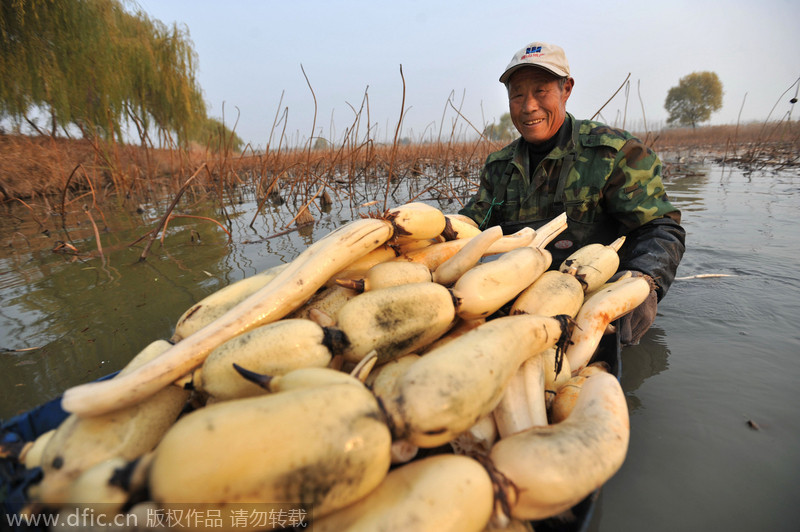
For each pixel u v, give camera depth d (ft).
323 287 5.82
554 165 9.30
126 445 3.67
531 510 3.30
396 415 3.37
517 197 9.98
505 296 5.26
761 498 4.66
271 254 14.44
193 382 4.14
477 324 5.40
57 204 27.22
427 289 4.79
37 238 18.12
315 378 3.48
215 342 4.34
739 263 11.50
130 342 8.63
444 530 2.86
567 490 3.24
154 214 23.80
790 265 11.09
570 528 3.66
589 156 8.87
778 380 6.63
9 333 9.10
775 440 5.45
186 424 2.89
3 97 31.65
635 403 6.40
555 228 7.36
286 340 4.07
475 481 3.14
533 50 8.74
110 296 11.08
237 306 4.75
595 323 5.93
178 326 5.30
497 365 3.86
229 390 3.96
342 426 2.93
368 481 3.00
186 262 13.87
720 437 5.57
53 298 11.05
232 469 2.67
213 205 26.66
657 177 8.52
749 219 16.26
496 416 4.33
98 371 7.65
